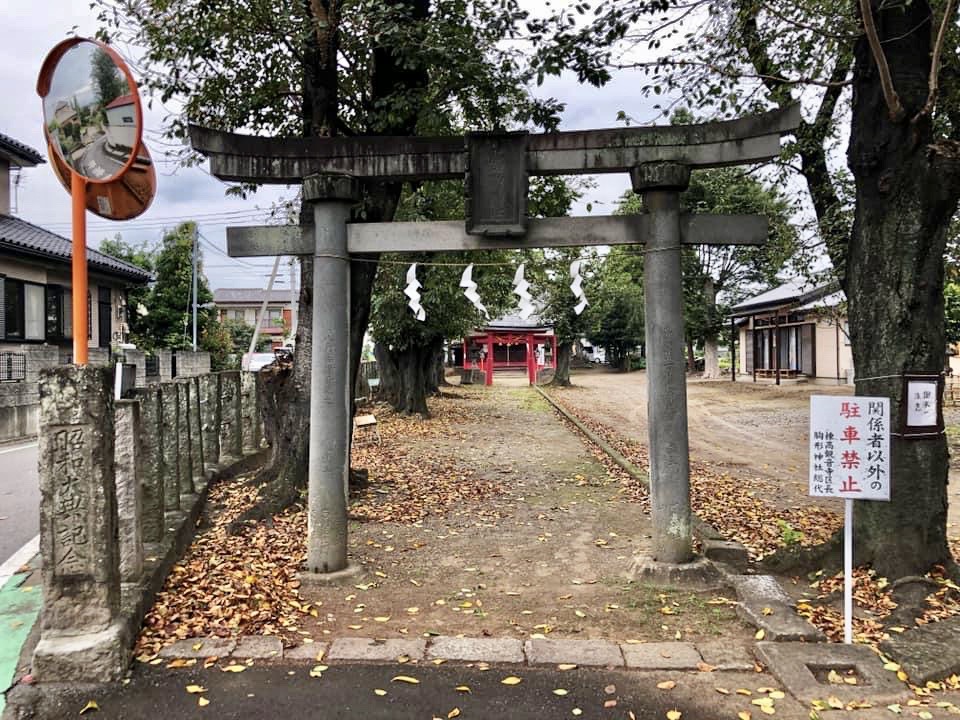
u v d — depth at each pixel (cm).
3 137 2031
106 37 840
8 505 872
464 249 578
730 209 2331
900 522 535
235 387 1024
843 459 456
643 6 641
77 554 404
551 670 414
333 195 564
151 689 391
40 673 394
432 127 899
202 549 645
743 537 745
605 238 571
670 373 567
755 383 3142
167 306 3550
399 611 516
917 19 535
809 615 489
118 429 487
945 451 543
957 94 638
